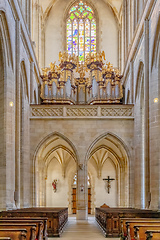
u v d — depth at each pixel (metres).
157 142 21.00
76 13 41.59
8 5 20.20
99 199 39.12
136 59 27.70
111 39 40.75
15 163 22.64
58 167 39.66
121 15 39.38
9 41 20.66
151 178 21.33
